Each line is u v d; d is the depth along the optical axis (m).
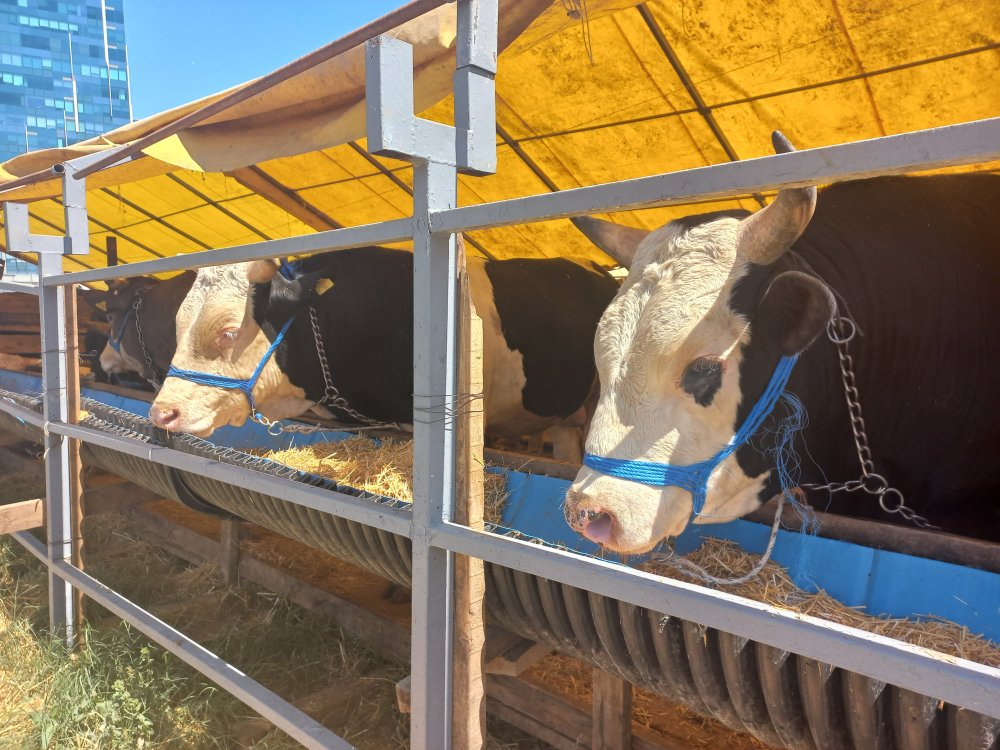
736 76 3.93
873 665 1.04
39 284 3.54
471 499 1.69
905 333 2.24
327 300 3.81
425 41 2.90
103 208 7.64
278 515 2.87
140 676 3.19
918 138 0.94
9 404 4.16
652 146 4.80
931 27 3.30
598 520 1.72
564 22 3.09
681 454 1.78
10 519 3.75
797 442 2.02
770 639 1.14
